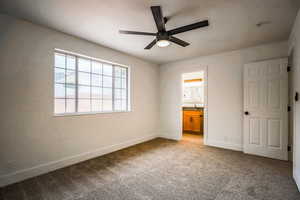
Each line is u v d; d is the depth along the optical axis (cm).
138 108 398
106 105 332
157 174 223
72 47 261
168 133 455
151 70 445
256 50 313
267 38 275
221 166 250
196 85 568
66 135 252
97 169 239
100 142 304
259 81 301
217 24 224
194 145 375
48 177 213
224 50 339
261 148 299
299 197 169
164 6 181
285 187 188
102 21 216
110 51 325
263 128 297
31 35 216
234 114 340
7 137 195
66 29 238
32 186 191
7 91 195
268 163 262
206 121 378
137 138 394
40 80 224
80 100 286
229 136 346
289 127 275
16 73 202
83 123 276
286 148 274
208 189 185
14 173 199
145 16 204
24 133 208
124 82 373
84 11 191
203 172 229
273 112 287
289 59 274
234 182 200
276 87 284
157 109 470
